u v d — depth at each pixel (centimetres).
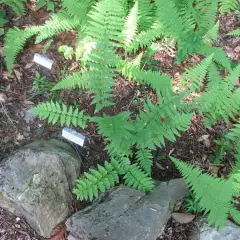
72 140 99
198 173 86
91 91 95
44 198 88
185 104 100
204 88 113
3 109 103
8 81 108
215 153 103
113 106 106
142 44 112
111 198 89
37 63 112
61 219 91
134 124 92
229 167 101
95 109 98
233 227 87
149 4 119
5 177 88
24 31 109
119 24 103
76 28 119
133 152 100
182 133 105
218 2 132
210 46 115
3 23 111
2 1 114
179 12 116
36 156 91
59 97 106
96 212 87
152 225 85
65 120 97
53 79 110
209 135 105
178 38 113
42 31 109
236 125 99
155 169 100
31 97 106
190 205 92
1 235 88
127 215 86
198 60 118
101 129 88
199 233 88
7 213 91
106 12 102
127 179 92
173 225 91
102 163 100
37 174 89
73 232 87
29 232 89
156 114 91
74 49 116
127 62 108
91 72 96
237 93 103
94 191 89
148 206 87
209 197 84
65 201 92
